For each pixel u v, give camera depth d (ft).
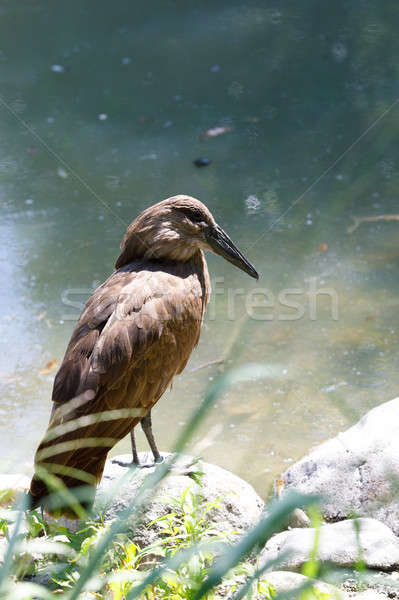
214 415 33.30
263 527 13.62
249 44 78.89
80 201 52.65
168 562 15.92
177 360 25.36
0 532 22.61
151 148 59.77
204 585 13.71
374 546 21.17
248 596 17.57
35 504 21.04
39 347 38.32
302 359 36.55
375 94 65.87
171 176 54.95
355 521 16.60
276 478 28.55
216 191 52.29
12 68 75.00
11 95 69.31
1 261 45.70
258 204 50.14
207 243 28.09
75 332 24.30
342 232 47.03
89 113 66.08
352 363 36.06
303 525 23.89
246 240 46.24
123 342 23.56
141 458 26.76
